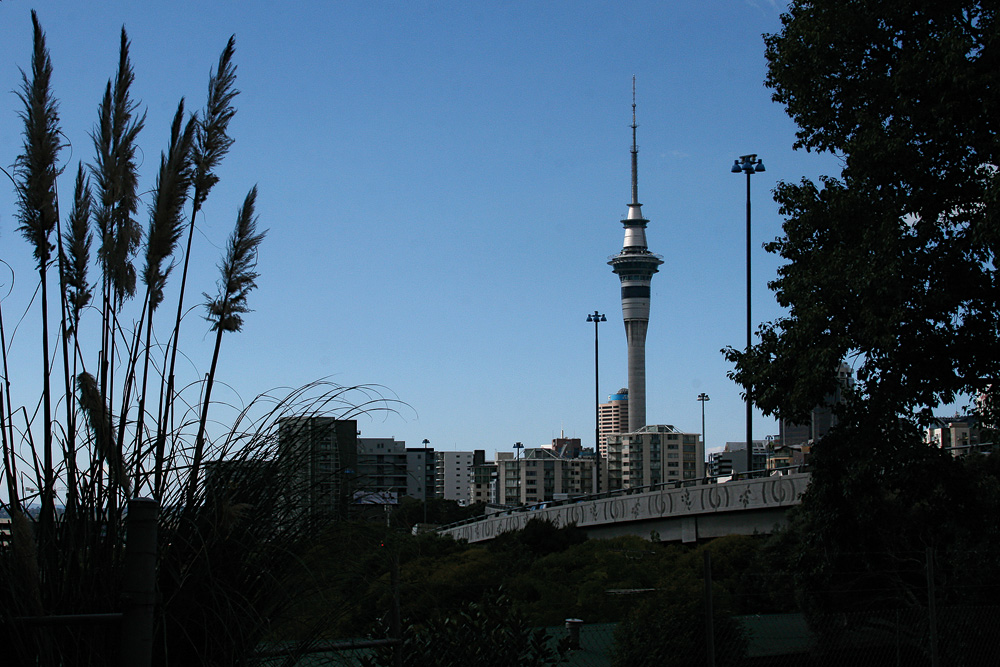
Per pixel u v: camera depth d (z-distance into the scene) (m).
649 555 25.33
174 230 4.76
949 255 12.44
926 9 12.84
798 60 13.97
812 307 13.31
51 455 4.00
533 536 35.22
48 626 3.62
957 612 10.67
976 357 13.09
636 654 9.11
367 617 5.65
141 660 3.45
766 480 30.19
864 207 13.16
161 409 4.54
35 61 4.54
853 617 11.05
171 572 3.95
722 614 9.48
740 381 14.66
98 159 4.67
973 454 15.03
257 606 4.22
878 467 12.43
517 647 6.55
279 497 4.40
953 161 12.70
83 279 4.57
